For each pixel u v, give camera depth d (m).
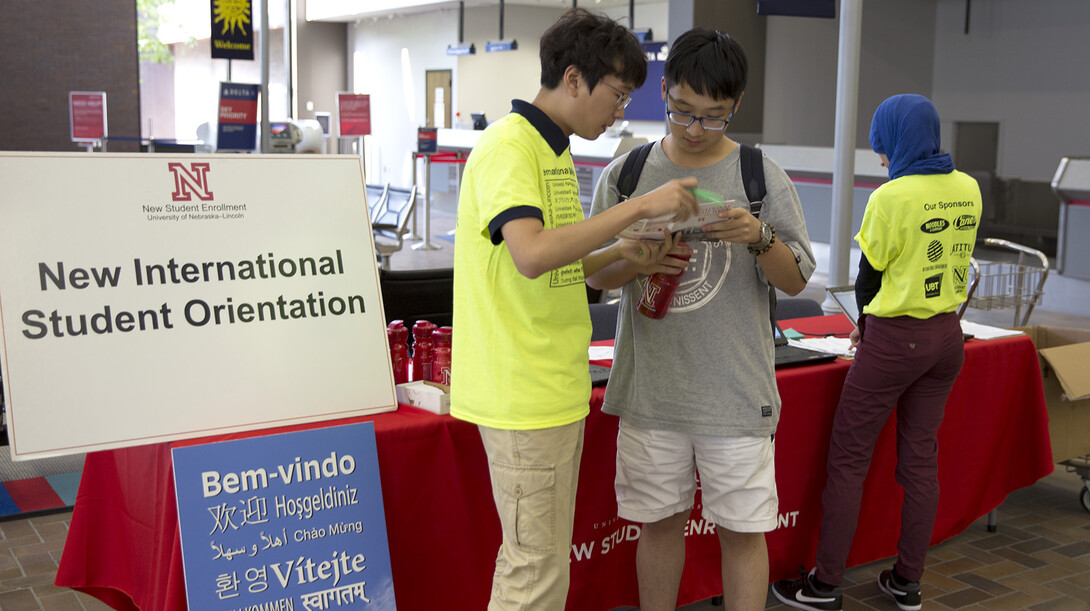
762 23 12.88
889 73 15.20
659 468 2.27
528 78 20.33
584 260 2.07
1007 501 3.89
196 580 1.91
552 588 1.85
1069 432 3.58
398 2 19.23
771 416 2.20
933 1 15.41
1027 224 12.27
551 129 1.77
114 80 14.71
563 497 1.84
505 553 1.88
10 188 1.99
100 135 10.16
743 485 2.20
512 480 1.80
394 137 21.84
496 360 1.78
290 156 2.26
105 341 2.01
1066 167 8.42
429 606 2.26
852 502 2.76
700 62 1.98
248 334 2.13
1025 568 3.23
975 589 3.06
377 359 2.26
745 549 2.29
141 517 2.12
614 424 2.53
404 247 11.96
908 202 2.57
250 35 6.92
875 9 14.84
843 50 5.98
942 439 3.18
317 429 2.06
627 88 1.75
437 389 2.27
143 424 2.01
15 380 1.93
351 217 2.29
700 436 2.21
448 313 3.11
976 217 2.68
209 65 20.23
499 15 19.39
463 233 1.82
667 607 2.43
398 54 21.38
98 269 2.03
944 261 2.61
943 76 15.53
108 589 2.29
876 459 3.05
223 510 1.96
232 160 2.19
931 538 3.23
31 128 14.33
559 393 1.79
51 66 14.32
